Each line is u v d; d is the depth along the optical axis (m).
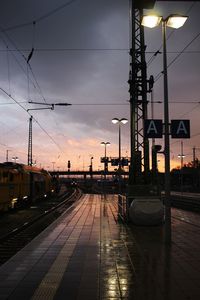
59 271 9.71
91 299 7.55
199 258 11.34
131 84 24.05
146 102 24.08
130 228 18.47
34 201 43.00
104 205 36.25
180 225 19.86
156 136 14.86
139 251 12.44
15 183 32.75
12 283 8.59
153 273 9.56
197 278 9.10
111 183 95.12
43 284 8.52
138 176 24.42
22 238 18.05
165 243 13.93
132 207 19.44
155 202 19.45
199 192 82.19
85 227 18.84
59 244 13.74
